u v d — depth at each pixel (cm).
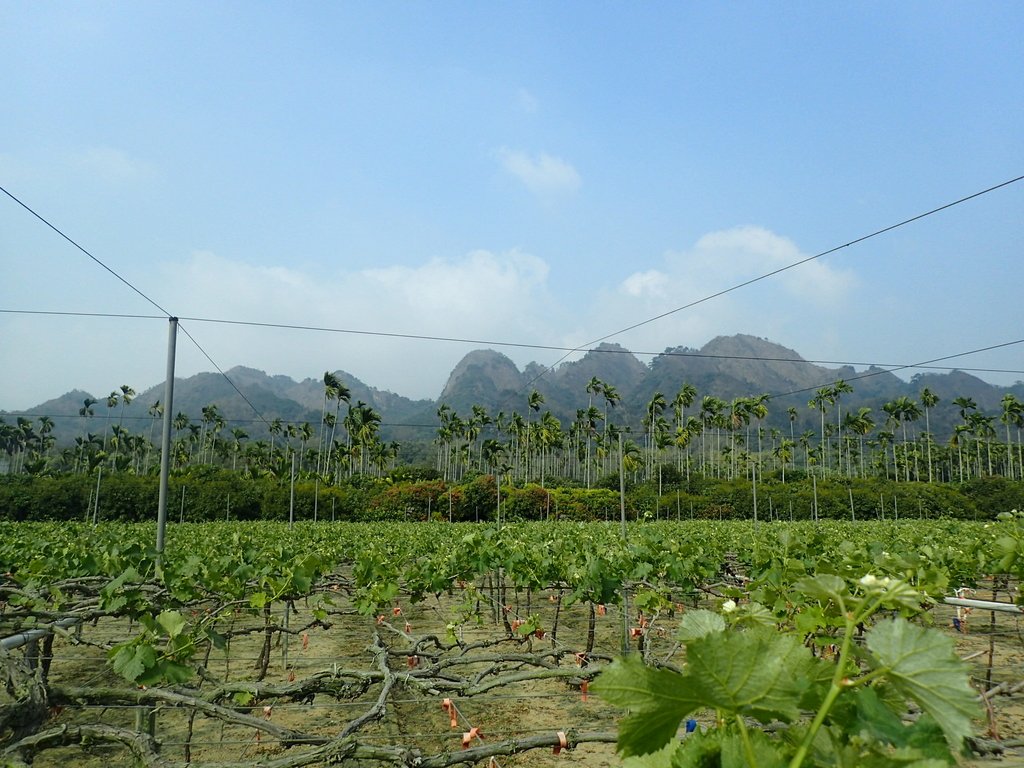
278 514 4316
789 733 108
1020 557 688
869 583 102
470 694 419
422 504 4559
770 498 4834
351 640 1128
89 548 1071
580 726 698
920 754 94
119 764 602
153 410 8488
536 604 1447
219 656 972
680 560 863
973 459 9519
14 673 387
